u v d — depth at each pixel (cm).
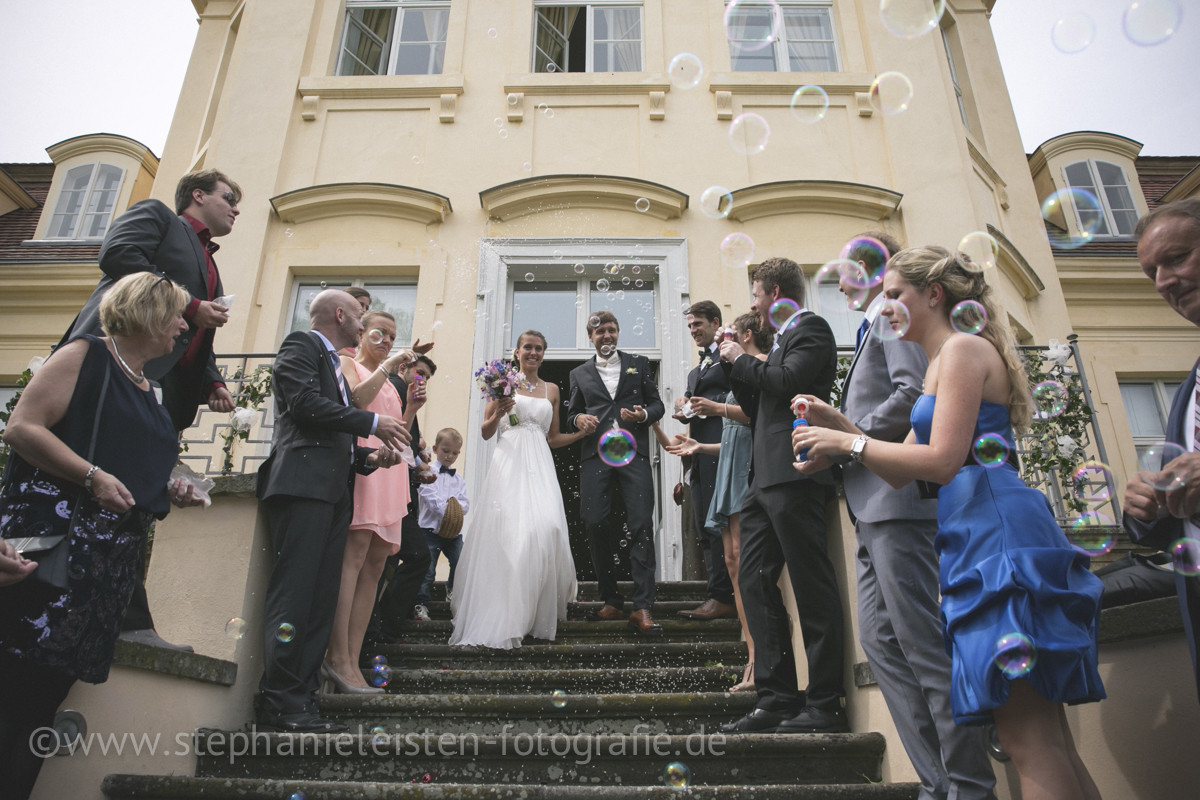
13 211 1040
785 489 294
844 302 720
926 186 748
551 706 316
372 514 353
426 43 845
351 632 353
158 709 264
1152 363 845
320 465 311
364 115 783
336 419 305
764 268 325
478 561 399
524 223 735
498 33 822
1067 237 939
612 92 792
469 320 699
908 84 788
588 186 737
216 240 715
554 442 463
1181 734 206
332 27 830
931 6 829
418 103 788
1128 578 280
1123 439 813
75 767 232
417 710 315
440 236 731
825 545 296
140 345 232
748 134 775
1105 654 221
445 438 537
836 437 200
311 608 310
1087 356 847
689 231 735
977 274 212
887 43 814
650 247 723
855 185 729
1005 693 165
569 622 420
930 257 214
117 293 229
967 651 171
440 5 861
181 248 302
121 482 216
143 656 255
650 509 429
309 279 732
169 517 333
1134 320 864
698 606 451
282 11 825
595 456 448
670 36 820
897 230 739
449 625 430
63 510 204
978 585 175
